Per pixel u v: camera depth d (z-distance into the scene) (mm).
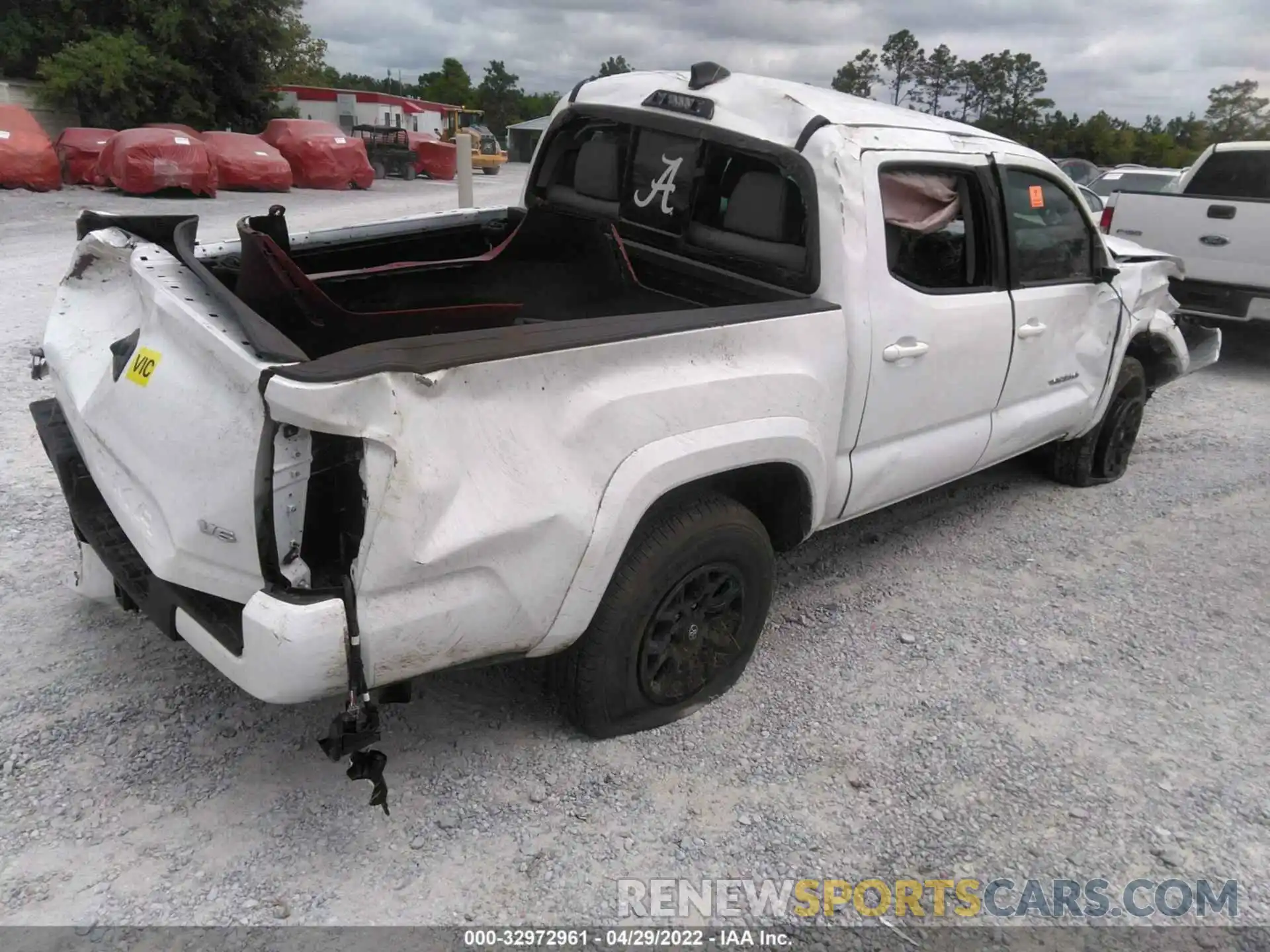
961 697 3545
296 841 2633
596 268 3883
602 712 3023
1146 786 3117
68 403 3006
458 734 3119
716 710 3350
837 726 3320
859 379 3447
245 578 2359
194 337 2412
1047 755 3240
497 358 2377
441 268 3857
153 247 3004
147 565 2705
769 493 3469
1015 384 4438
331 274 3602
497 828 2736
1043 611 4262
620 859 2664
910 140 3643
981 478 5941
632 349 2691
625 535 2703
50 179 18953
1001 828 2889
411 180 32844
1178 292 8523
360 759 2432
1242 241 7961
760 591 3348
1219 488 5941
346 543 2260
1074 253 4707
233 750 2957
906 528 5113
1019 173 4270
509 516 2422
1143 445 6746
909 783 3055
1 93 24109
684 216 3811
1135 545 5023
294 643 2207
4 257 11117
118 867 2496
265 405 2166
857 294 3363
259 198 21000
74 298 3299
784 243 3477
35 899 2379
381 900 2465
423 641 2412
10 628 3508
